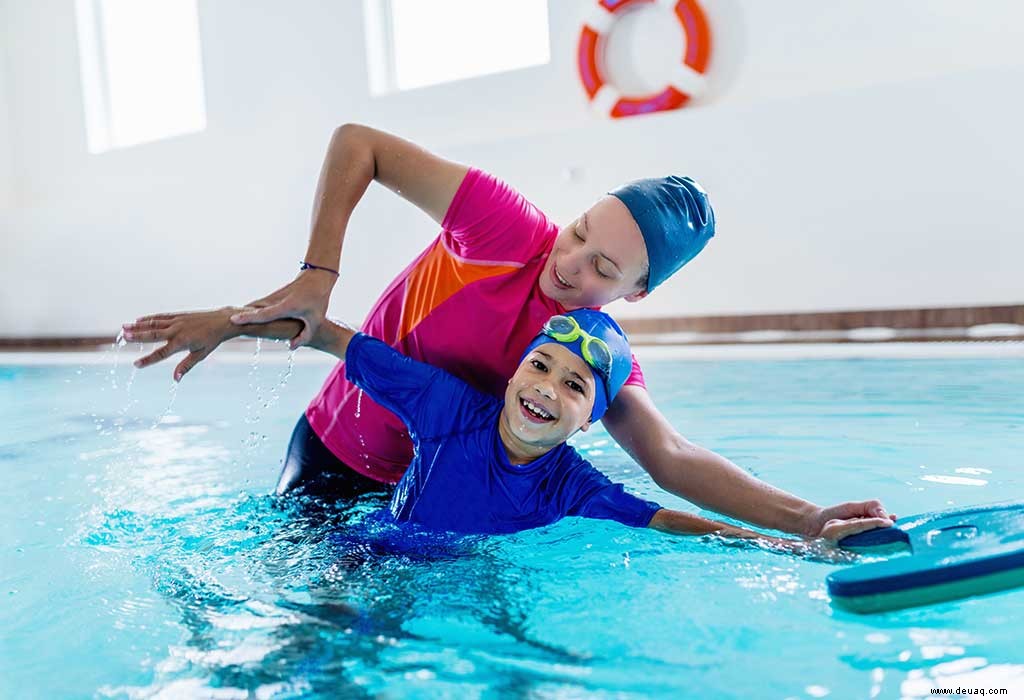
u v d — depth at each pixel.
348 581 1.58
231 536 1.89
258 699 1.14
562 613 1.40
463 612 1.42
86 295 8.44
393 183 2.04
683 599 1.45
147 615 1.45
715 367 4.53
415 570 1.63
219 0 7.84
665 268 1.94
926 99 5.25
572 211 6.39
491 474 1.93
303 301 1.88
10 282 8.76
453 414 1.97
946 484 2.10
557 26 6.70
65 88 8.83
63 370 6.03
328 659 1.25
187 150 8.27
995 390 3.37
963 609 1.38
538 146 6.44
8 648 1.35
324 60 7.53
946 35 5.52
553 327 1.92
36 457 2.96
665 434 2.02
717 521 1.83
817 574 1.56
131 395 4.56
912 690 1.10
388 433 2.13
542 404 1.85
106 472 2.68
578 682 1.16
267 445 3.09
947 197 5.26
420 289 2.11
